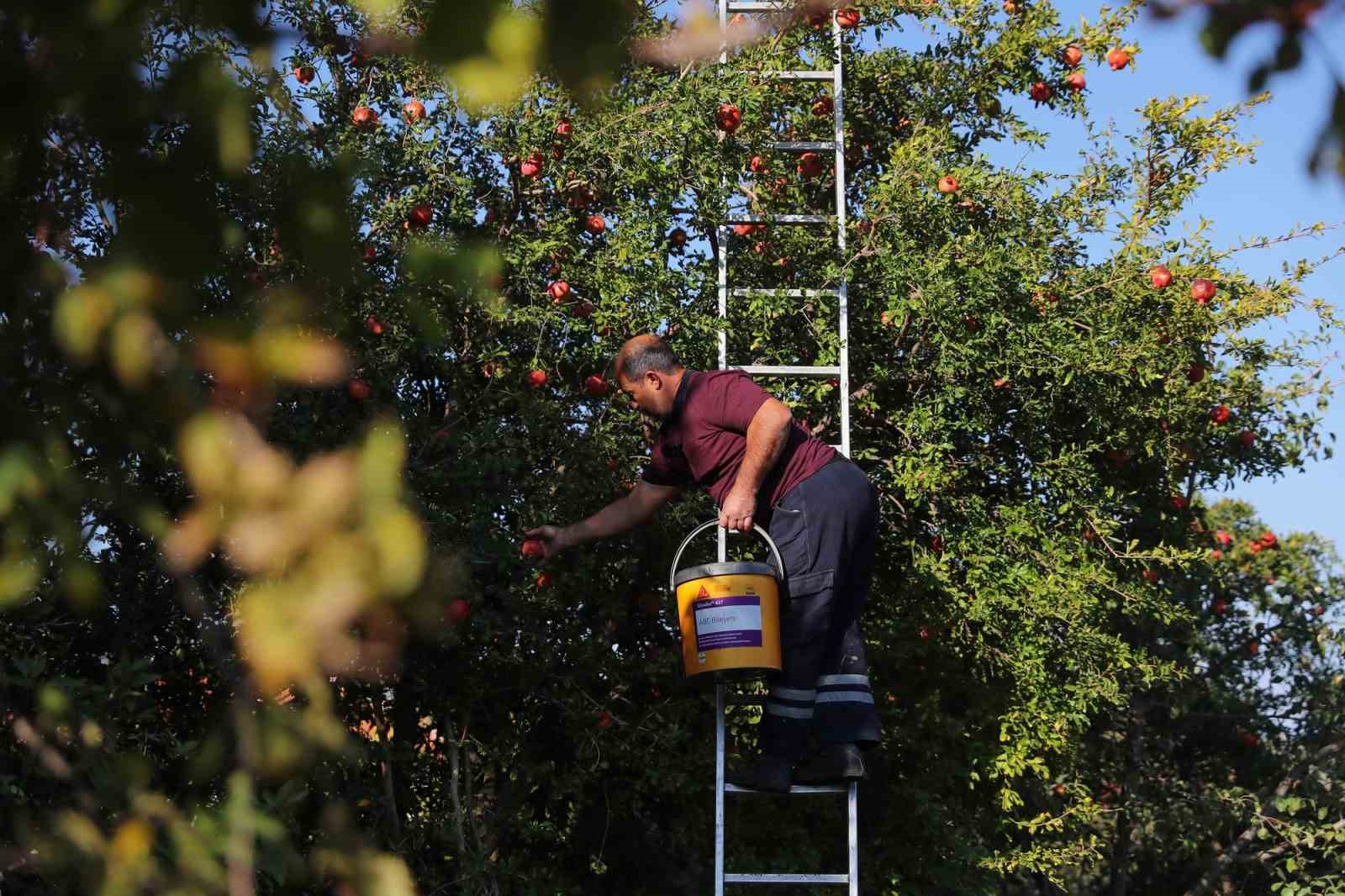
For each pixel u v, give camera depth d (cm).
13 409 149
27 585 147
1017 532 1019
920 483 993
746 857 1013
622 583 977
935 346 1017
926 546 1059
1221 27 108
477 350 899
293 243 137
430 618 134
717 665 607
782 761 621
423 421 841
